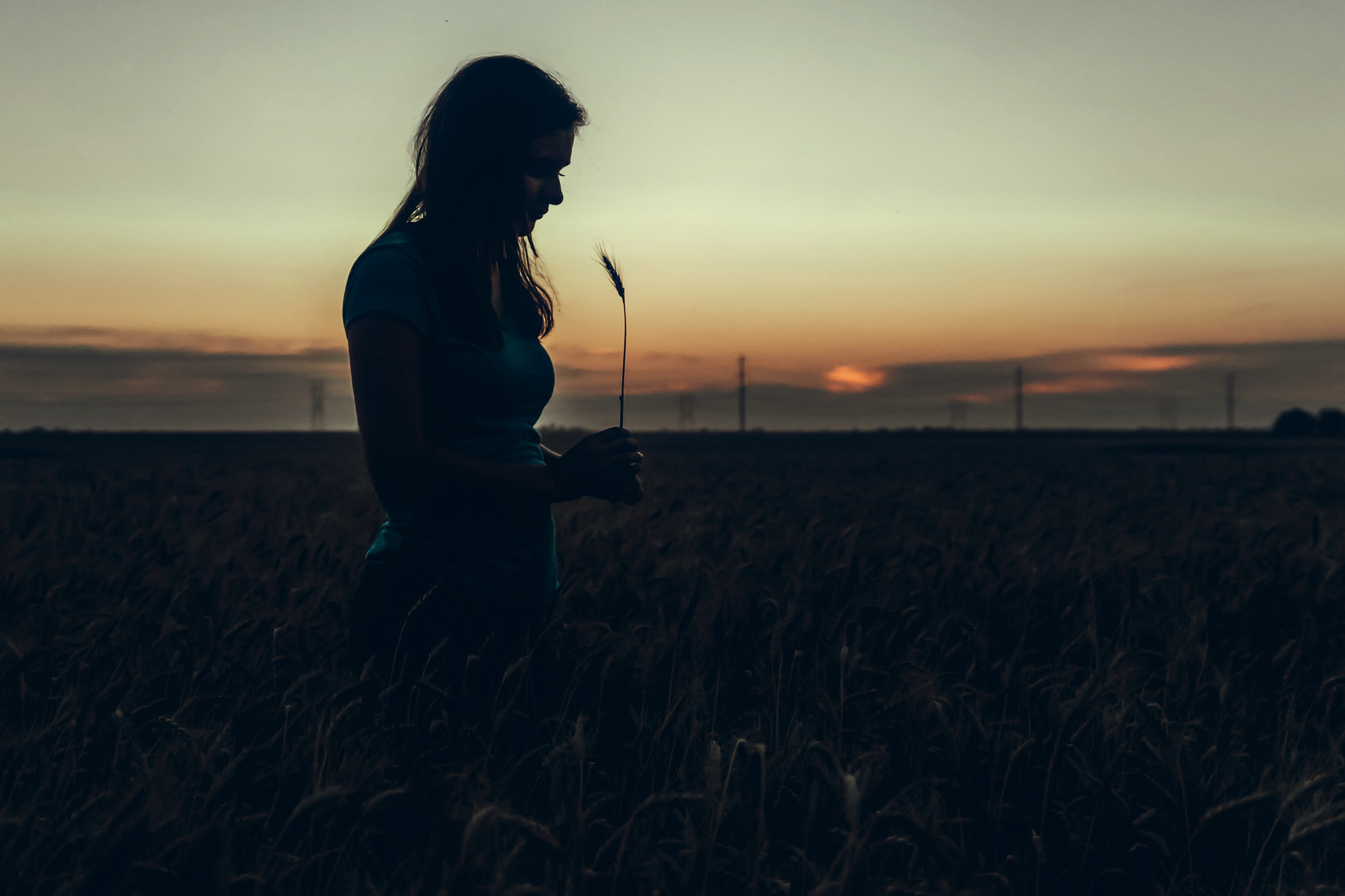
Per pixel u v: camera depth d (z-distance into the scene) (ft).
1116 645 12.29
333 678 8.70
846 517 30.81
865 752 8.16
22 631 12.46
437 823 5.98
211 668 9.82
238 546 20.40
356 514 31.24
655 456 116.37
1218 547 20.43
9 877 5.59
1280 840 6.76
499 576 7.04
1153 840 6.71
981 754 7.59
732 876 5.87
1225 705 9.02
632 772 7.39
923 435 325.83
